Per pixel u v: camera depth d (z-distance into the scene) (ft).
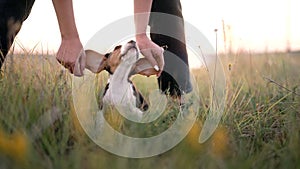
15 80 5.52
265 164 4.42
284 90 6.79
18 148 4.08
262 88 7.21
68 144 4.74
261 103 6.60
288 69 8.96
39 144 4.41
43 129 4.63
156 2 6.55
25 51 6.12
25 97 5.18
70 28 5.73
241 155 4.51
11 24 5.92
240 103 6.27
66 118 4.95
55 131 4.80
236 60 8.08
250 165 4.29
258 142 5.20
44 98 5.17
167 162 4.22
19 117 4.79
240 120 5.88
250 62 8.84
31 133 4.53
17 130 4.53
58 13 5.73
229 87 6.77
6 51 5.96
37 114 4.86
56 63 6.20
